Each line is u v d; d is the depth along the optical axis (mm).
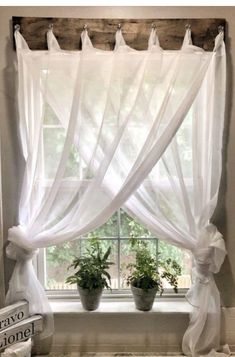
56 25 1927
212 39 1940
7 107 2014
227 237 2105
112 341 2154
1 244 2084
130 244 2211
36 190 1982
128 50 1901
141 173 1888
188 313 2121
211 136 1977
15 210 2076
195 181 1979
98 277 2086
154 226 2010
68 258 2230
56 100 1933
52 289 2254
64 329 2143
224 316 2145
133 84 1902
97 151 1916
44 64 1920
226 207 2088
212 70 1941
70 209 1987
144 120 1919
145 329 2143
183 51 1896
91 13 1965
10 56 1980
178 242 2008
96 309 2141
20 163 2051
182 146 2029
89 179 1945
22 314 2000
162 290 2113
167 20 1934
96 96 1928
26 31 1928
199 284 2045
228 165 2062
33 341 2107
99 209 1981
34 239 1976
